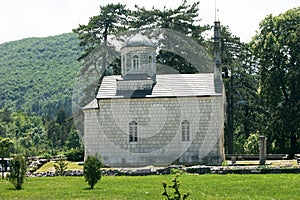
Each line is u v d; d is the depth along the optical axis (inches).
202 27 3262.8
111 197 1159.6
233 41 3385.8
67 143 4547.2
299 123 2691.9
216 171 1696.6
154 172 1744.6
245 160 2586.1
